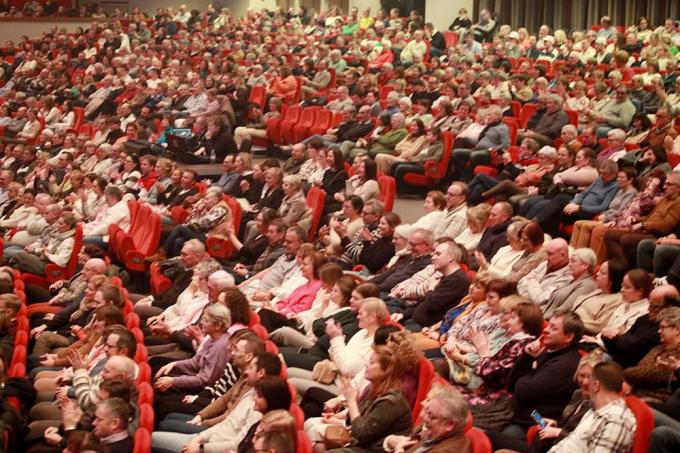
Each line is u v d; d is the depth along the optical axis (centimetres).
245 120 1970
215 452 693
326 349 846
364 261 1075
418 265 954
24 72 2752
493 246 989
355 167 1318
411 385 673
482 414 697
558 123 1406
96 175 1445
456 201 1088
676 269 873
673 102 1521
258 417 690
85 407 784
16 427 768
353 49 2475
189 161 1717
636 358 730
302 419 654
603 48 2127
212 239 1208
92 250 1183
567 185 1109
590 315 805
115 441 679
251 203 1353
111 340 812
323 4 3612
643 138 1259
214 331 823
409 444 618
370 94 1711
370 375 671
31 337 1035
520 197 1167
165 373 835
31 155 1788
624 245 959
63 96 2378
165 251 1240
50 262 1258
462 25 2714
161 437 712
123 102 2136
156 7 4009
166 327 974
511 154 1329
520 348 706
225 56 2458
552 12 2908
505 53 2238
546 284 870
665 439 591
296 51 2567
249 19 3247
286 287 1021
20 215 1458
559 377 672
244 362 733
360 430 647
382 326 739
